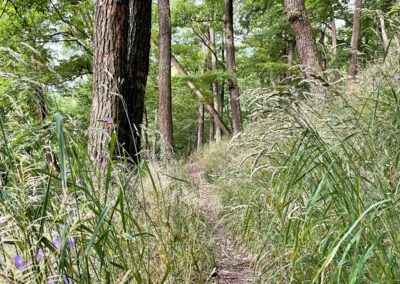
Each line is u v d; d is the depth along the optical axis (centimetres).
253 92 166
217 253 265
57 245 110
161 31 895
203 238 253
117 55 366
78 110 881
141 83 396
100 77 364
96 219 121
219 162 659
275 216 194
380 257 110
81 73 929
